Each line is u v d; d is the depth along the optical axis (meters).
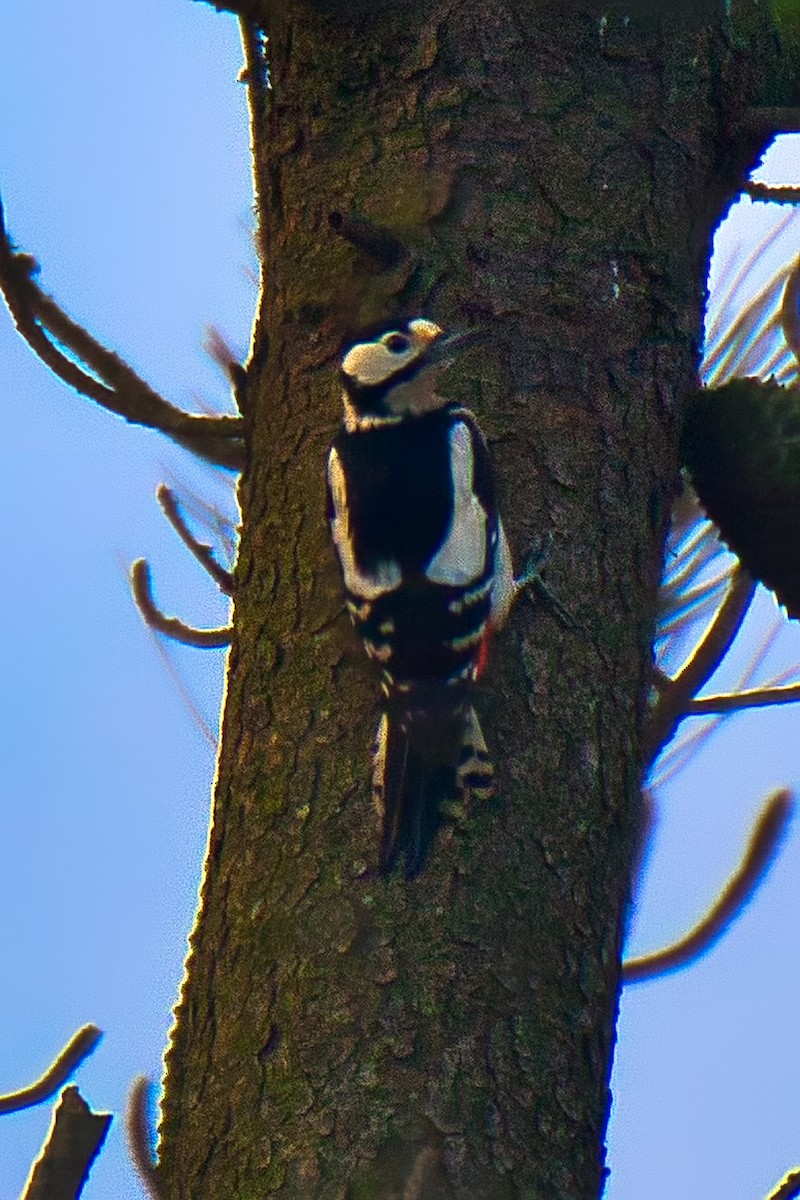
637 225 9.09
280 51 9.61
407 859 7.80
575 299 8.88
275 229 9.48
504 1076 7.46
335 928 7.73
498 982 7.63
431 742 8.05
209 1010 7.93
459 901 7.74
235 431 9.96
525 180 9.00
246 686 8.58
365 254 8.83
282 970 7.74
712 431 9.10
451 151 9.01
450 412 8.70
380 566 8.37
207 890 8.30
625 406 8.83
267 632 8.61
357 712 8.23
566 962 7.80
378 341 8.82
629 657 8.48
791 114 9.59
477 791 7.96
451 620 8.22
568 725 8.22
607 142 9.14
